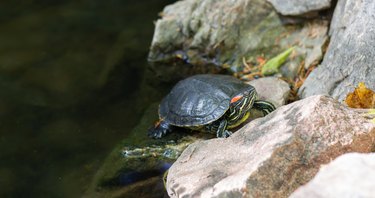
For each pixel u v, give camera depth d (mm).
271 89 1661
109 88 1879
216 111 1540
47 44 2146
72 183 1587
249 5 1889
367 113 1424
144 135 1641
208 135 1602
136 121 1736
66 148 1681
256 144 1399
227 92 1562
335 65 1603
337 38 1645
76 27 2238
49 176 1610
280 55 1811
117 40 2127
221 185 1342
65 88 1900
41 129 1748
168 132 1623
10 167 1641
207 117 1542
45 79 1955
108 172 1583
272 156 1336
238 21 1906
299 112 1391
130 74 1934
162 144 1602
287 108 1429
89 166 1623
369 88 1505
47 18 2318
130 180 1555
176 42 1972
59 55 2076
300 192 1214
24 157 1668
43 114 1801
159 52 1990
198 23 1938
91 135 1710
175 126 1625
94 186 1560
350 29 1589
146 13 2277
